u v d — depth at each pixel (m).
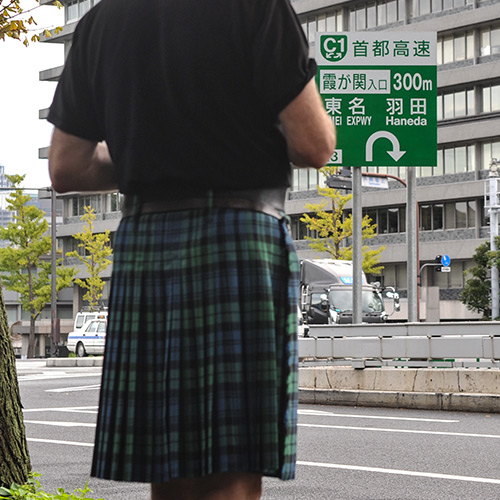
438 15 62.88
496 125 58.25
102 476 1.85
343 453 9.05
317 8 67.06
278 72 1.79
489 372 13.40
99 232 78.75
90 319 45.12
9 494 4.49
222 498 1.82
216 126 1.83
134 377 1.85
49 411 14.25
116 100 1.96
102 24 2.03
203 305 1.82
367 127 18.89
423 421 12.05
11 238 63.06
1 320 4.81
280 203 1.93
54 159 2.14
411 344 14.16
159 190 1.89
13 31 7.27
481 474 7.75
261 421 1.79
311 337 15.52
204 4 1.86
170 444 1.80
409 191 20.28
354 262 19.33
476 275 51.28
